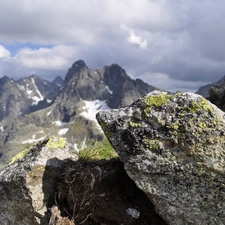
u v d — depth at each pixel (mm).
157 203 1392
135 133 1413
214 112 1310
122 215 1541
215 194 1281
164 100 1407
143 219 1529
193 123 1318
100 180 1687
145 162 1378
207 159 1280
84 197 1609
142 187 1396
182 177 1325
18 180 1672
